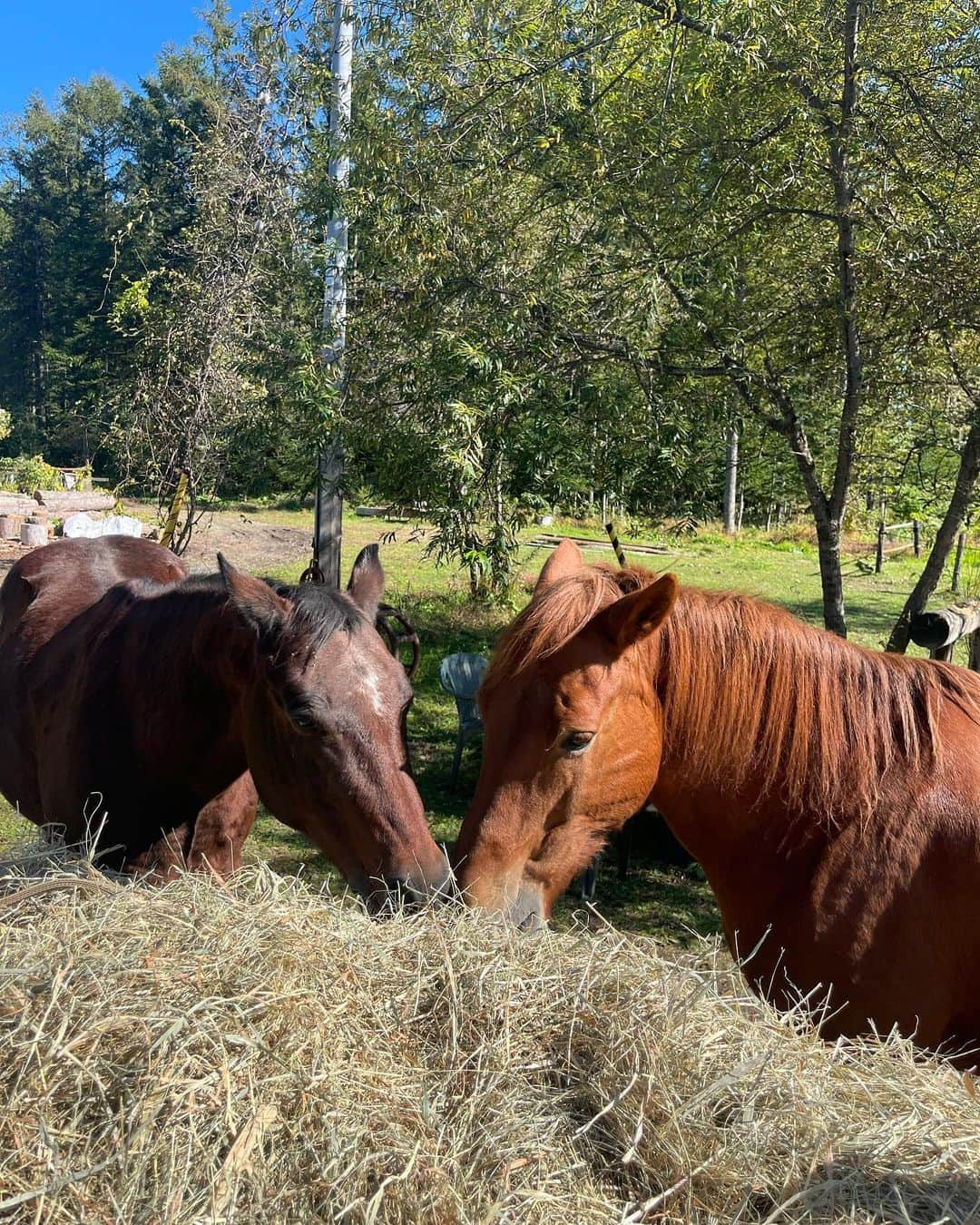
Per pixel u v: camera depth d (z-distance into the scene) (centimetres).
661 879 580
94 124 4669
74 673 321
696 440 601
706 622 249
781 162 603
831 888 235
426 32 621
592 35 607
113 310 1238
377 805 244
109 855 304
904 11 561
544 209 636
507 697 229
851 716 242
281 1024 165
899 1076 186
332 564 890
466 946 196
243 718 272
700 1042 177
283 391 711
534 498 577
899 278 570
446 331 557
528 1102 163
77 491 2192
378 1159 146
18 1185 136
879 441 684
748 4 530
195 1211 135
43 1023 155
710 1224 146
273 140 1053
